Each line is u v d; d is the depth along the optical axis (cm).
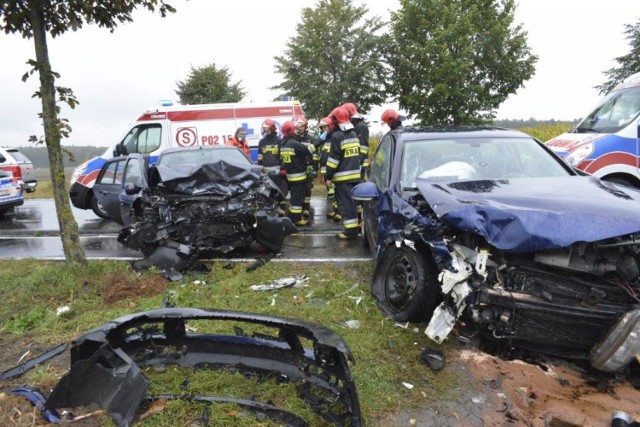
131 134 1153
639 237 285
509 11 1989
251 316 284
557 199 317
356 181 694
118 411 248
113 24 506
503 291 296
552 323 294
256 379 291
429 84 1938
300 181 813
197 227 579
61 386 264
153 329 315
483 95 1945
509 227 293
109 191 877
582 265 293
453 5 1875
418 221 345
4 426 255
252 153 1183
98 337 265
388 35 2091
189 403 270
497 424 261
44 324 410
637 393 286
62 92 491
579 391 289
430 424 262
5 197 1113
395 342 347
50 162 518
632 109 704
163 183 580
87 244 787
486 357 325
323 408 258
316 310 417
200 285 502
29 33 485
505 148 464
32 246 796
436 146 469
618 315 287
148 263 555
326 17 2084
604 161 680
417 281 356
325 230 812
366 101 2119
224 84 2859
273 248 623
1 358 359
